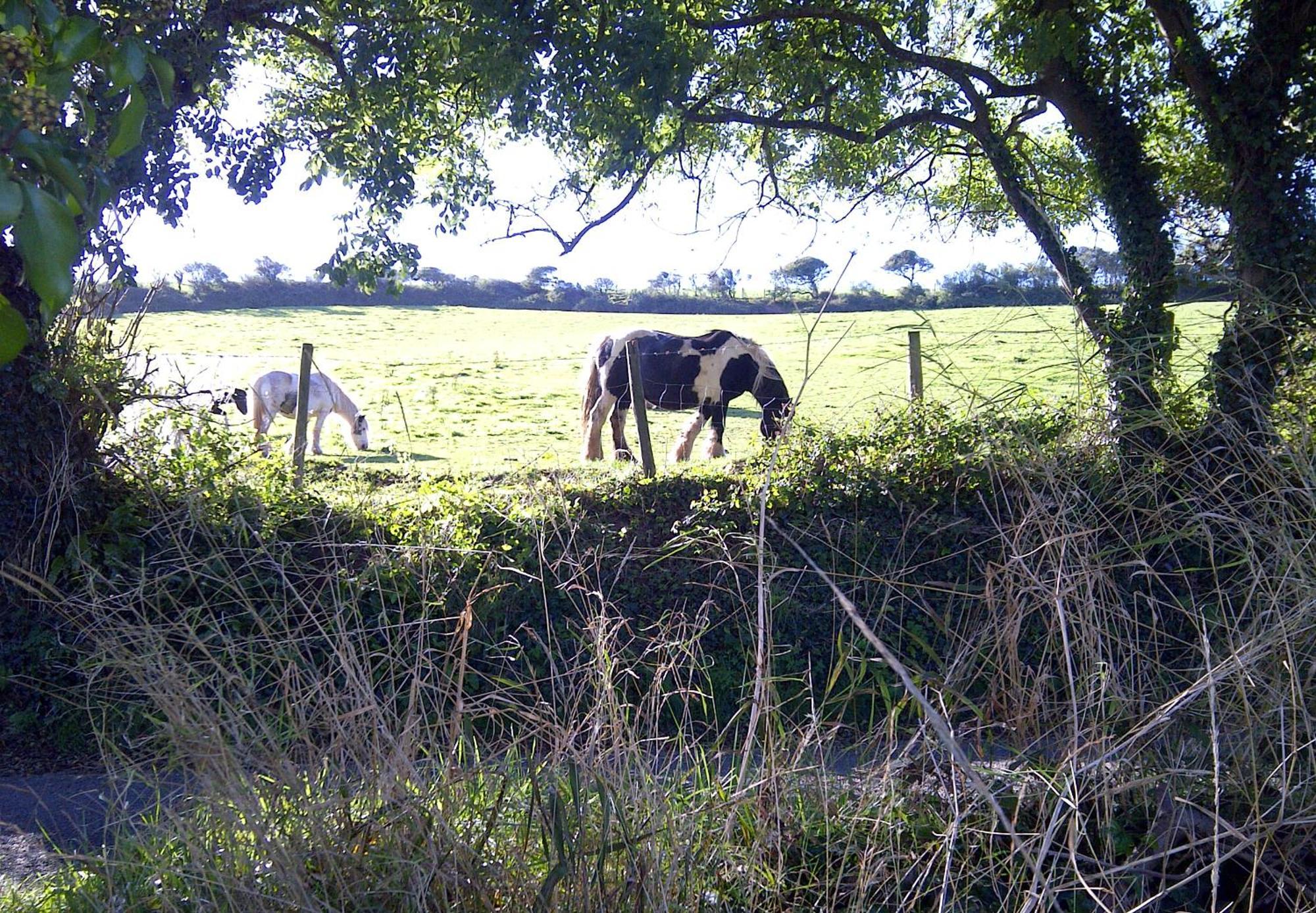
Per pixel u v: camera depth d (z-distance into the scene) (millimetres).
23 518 7516
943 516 8297
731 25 11328
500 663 7254
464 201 12922
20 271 7426
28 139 2553
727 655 7773
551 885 3490
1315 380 7090
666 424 18297
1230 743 4246
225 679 4312
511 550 7812
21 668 7133
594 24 9844
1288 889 3928
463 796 3984
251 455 8422
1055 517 4594
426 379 29625
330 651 5004
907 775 4320
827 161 13414
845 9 11695
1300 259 9172
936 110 11797
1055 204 12094
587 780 3957
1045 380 6445
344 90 10406
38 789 6078
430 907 3668
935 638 7480
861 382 19859
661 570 8094
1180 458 5602
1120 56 10812
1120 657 4617
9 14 2736
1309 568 4402
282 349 38969
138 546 7469
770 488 8539
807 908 3922
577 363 33688
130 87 2918
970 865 3982
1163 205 10125
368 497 8148
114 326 8922
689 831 3865
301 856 3631
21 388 7535
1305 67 9406
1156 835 4074
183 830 3797
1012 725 4402
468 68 10258
